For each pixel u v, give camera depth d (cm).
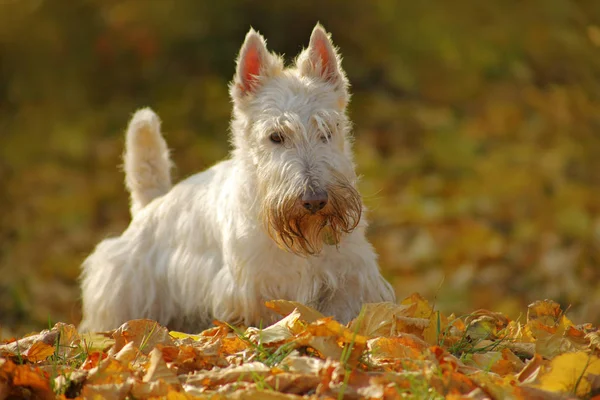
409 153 1831
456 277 1323
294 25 2081
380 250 1452
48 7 2105
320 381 492
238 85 748
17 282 1360
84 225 1628
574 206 1527
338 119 719
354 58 2095
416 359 525
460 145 1803
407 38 2114
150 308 813
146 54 2102
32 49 2109
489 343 609
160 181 894
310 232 691
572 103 1894
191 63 2095
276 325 596
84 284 872
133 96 2058
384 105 1984
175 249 809
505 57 2064
